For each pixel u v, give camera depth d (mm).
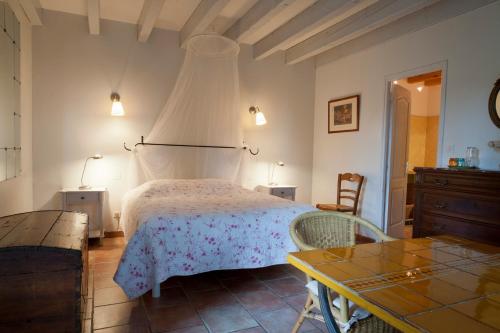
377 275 1128
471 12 3064
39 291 1399
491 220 2479
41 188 3740
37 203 3730
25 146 3408
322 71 5043
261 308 2350
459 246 1513
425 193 3014
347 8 3047
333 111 4797
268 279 2871
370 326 1355
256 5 3455
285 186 4715
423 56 3521
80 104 3857
